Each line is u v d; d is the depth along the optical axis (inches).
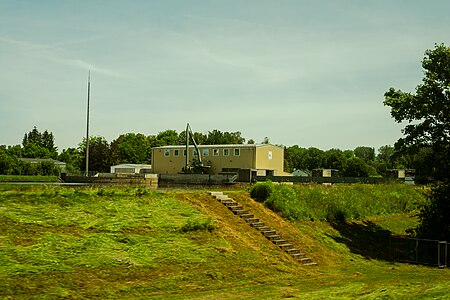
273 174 2709.2
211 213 989.8
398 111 1302.9
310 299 593.0
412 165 1368.1
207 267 743.1
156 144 4852.4
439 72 1270.9
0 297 522.3
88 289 592.1
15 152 5369.1
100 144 4062.5
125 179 2311.8
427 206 1318.9
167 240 800.3
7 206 764.6
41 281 579.8
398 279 799.7
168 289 642.2
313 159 6717.5
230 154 2699.3
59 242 690.2
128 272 660.7
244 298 599.2
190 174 2373.3
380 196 1627.7
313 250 1021.8
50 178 2551.7
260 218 1077.8
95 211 836.6
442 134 1278.3
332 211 1307.8
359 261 1050.1
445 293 616.7
